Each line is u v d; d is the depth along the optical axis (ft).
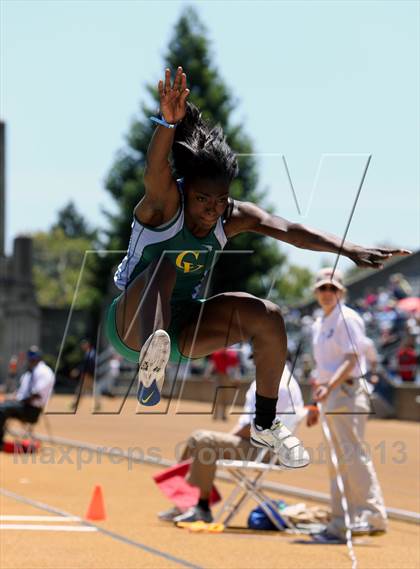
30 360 62.75
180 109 17.22
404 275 152.25
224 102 182.60
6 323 183.32
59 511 39.17
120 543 31.83
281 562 28.99
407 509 39.75
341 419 33.99
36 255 384.27
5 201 185.06
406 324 116.67
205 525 34.91
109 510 39.78
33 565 27.61
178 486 37.55
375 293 142.51
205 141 18.35
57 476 51.60
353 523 33.91
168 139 17.39
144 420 95.76
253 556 29.91
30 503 41.50
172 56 189.67
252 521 35.53
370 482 34.24
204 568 27.81
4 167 184.34
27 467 55.52
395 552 30.94
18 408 61.87
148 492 45.83
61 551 30.01
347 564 28.78
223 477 51.47
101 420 95.30
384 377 96.22
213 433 36.22
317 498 42.45
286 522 35.19
